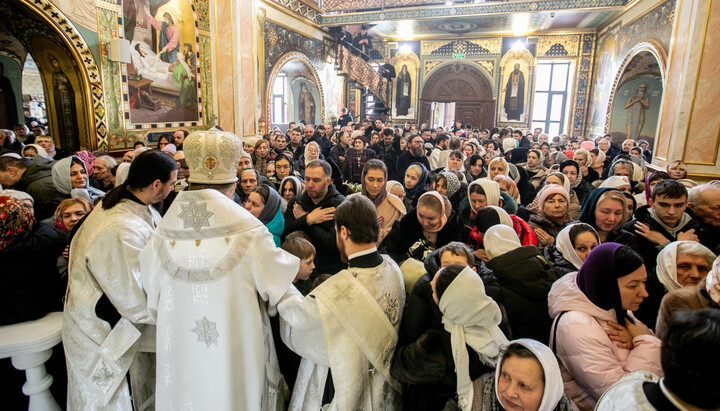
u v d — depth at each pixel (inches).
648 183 131.0
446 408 52.6
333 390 57.9
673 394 28.2
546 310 64.1
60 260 81.2
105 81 224.4
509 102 573.6
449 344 50.4
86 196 120.7
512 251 68.4
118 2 229.5
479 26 518.6
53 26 194.4
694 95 247.4
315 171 99.7
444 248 59.4
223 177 58.6
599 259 55.8
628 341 54.4
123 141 238.4
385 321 54.7
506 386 45.1
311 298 53.6
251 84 341.7
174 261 53.9
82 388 62.1
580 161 189.6
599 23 486.6
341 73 518.0
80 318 60.3
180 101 283.4
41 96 518.0
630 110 454.6
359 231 54.9
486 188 108.0
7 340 63.4
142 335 64.0
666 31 310.8
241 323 54.3
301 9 435.8
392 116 629.0
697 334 26.2
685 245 66.2
